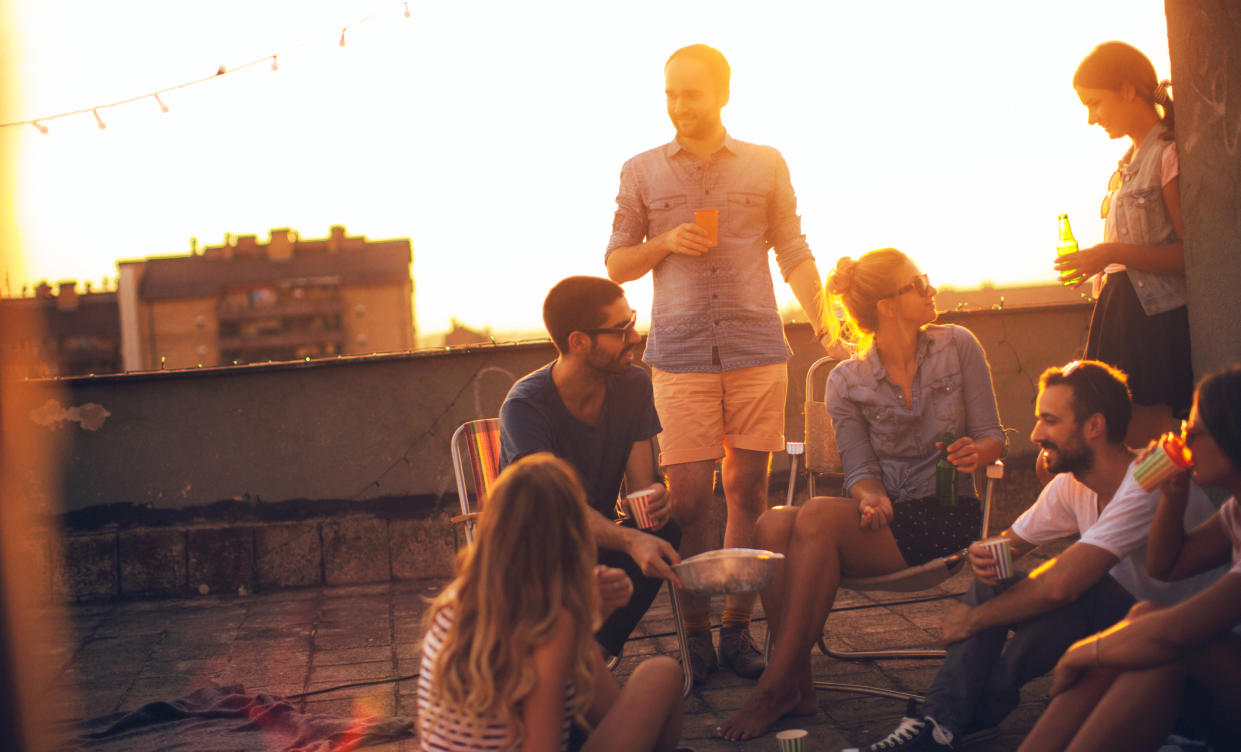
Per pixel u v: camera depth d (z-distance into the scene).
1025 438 5.74
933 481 3.29
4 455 1.94
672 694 2.22
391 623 4.67
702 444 3.79
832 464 3.73
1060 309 5.75
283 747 3.10
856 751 2.62
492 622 1.90
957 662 2.68
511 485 1.96
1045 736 2.24
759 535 3.14
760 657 3.69
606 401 3.24
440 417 5.60
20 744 1.98
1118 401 2.66
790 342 5.62
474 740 1.93
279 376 5.57
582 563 1.96
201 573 5.43
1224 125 3.30
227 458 5.55
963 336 3.37
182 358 56.00
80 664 4.17
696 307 3.79
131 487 5.50
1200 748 2.49
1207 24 3.33
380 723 3.21
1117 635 2.15
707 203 3.82
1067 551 2.60
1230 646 2.12
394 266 58.03
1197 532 2.44
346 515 5.58
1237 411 2.11
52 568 5.32
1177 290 3.52
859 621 4.23
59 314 55.41
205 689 3.61
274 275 57.47
